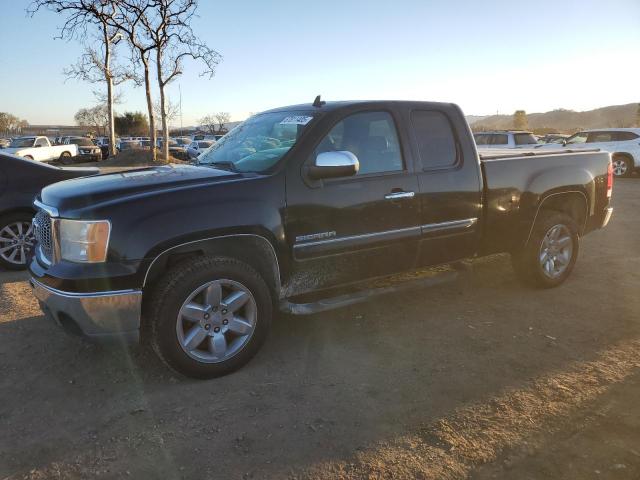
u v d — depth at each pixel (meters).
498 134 18.78
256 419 3.15
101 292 3.27
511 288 5.53
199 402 3.35
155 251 3.36
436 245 4.60
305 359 3.94
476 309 4.93
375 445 2.88
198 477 2.65
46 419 3.19
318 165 3.77
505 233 5.05
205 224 3.48
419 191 4.39
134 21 23.70
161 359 3.57
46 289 3.43
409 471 2.66
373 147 4.28
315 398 3.38
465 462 2.73
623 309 4.89
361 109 4.25
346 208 4.03
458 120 4.73
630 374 3.62
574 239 5.49
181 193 3.51
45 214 3.74
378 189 4.18
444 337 4.31
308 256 3.93
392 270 4.44
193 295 3.48
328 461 2.75
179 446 2.90
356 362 3.88
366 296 4.28
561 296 5.27
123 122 73.88
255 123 4.76
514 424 3.05
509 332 4.39
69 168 7.13
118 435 3.01
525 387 3.48
